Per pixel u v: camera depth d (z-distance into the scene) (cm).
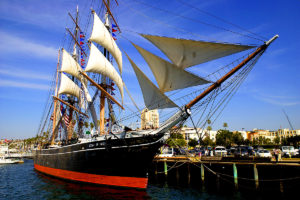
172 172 3262
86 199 2086
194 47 1934
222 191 2466
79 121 4344
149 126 2477
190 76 2073
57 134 4644
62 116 4550
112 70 3412
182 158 3450
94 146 2628
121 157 2425
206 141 10444
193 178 3017
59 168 3369
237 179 2481
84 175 2753
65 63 4466
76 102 4734
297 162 2452
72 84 4625
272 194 2266
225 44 1817
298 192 2125
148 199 2109
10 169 5306
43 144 4928
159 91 2256
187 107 2161
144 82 2358
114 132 2609
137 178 2378
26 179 3512
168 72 2161
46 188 2669
